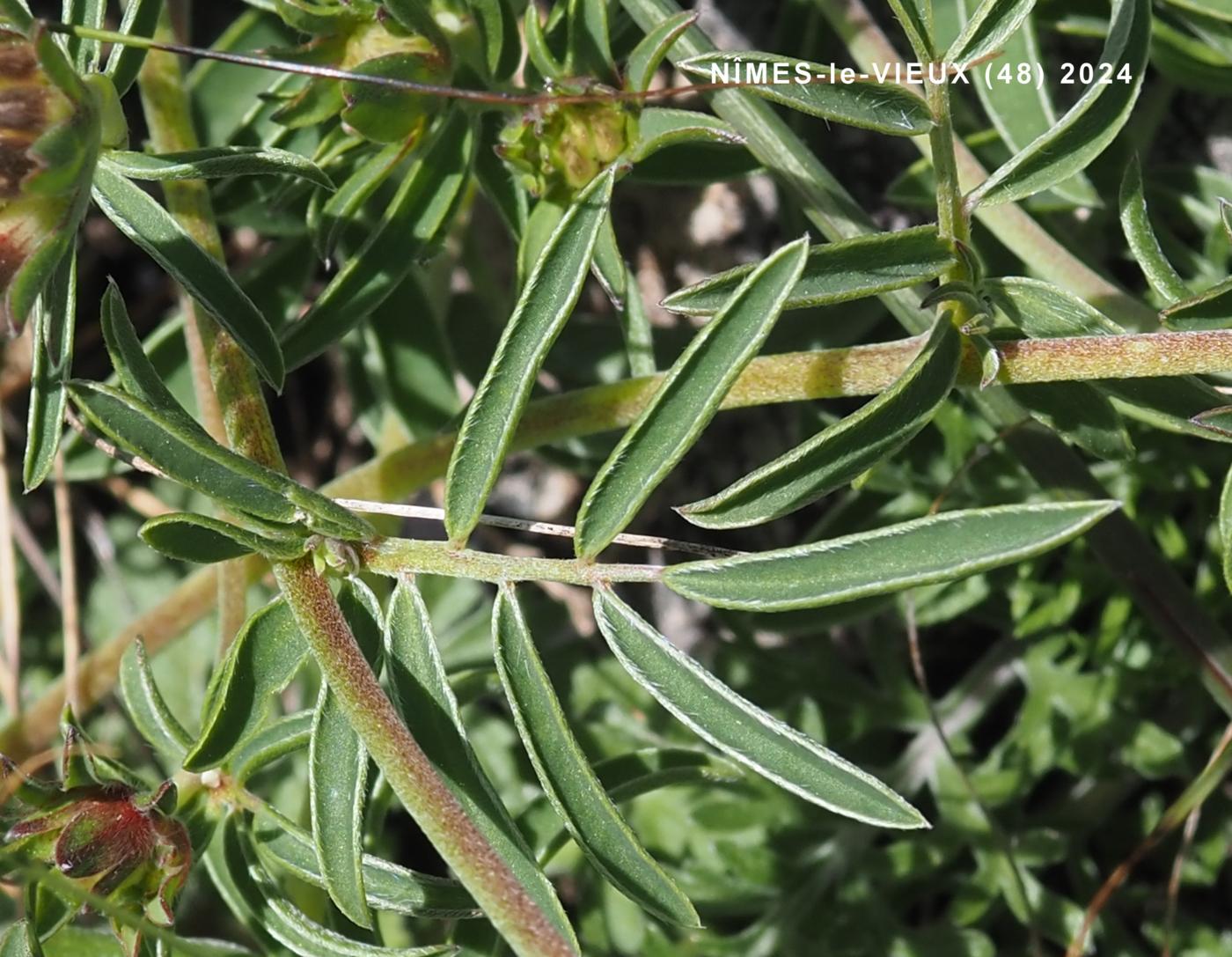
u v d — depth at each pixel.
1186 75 0.22
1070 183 0.21
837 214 0.20
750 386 0.19
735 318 0.17
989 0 0.17
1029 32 0.21
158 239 0.18
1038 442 0.20
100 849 0.18
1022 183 0.18
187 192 0.20
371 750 0.16
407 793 0.16
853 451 0.17
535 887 0.17
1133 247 0.19
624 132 0.19
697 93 0.23
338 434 0.27
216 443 0.17
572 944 0.17
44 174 0.16
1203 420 0.17
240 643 0.17
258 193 0.21
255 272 0.22
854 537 0.16
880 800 0.17
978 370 0.18
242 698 0.17
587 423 0.20
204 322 0.19
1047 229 0.22
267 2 0.20
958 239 0.18
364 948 0.18
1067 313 0.18
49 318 0.18
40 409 0.18
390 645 0.17
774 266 0.17
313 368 0.27
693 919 0.17
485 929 0.19
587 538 0.17
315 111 0.19
